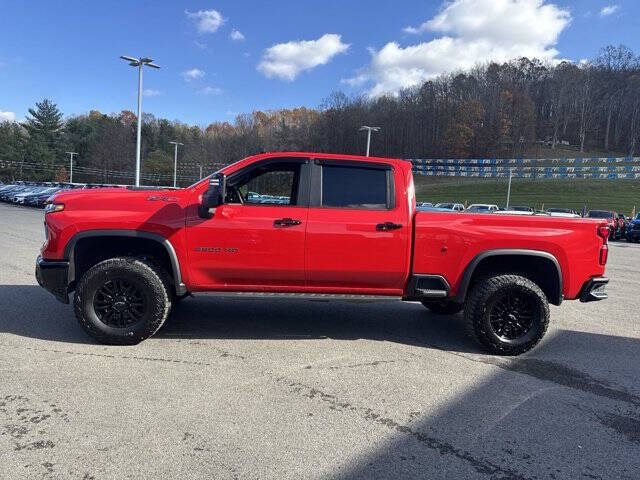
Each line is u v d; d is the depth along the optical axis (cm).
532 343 511
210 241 487
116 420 341
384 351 513
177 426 336
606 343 574
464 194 7269
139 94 2700
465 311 518
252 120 11300
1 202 4594
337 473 289
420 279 509
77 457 295
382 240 498
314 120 10119
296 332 566
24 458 292
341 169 508
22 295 691
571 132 12288
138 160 2741
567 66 12950
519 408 386
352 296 515
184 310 643
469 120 9900
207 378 420
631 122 11425
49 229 488
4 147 9406
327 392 402
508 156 10056
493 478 291
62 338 509
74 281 512
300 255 493
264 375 432
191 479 278
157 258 514
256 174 511
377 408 376
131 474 280
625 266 1408
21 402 362
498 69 11956
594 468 305
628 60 12756
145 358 461
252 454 305
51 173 9406
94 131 10444
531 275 542
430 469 297
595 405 398
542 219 511
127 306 490
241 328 572
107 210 486
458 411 377
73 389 387
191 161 9150
